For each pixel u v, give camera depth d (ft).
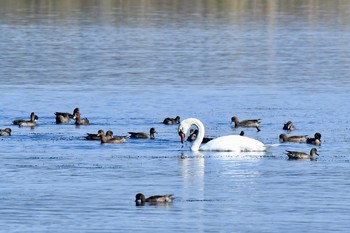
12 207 147.13
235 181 163.63
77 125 210.18
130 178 164.66
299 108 231.09
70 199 151.53
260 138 199.11
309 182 163.02
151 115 222.28
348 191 157.48
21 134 199.21
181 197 153.58
